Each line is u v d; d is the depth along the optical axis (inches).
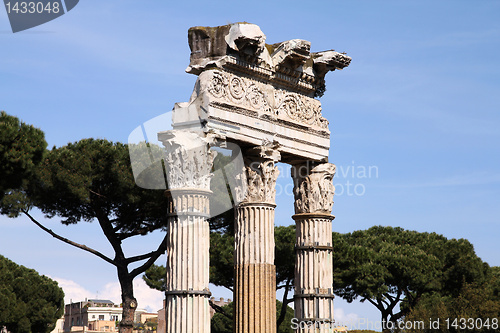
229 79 1311.5
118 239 1927.9
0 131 1312.7
